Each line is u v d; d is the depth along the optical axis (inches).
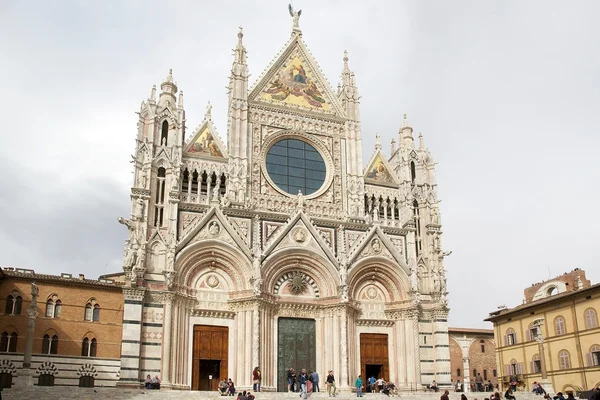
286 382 2274.9
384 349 2470.5
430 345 2486.5
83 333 2790.4
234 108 2529.5
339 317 2359.7
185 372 2158.0
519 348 3253.0
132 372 2032.5
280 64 2709.2
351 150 2677.2
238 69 2593.5
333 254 2439.7
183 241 2239.2
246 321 2239.2
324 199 2568.9
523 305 3270.2
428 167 2775.6
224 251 2300.7
